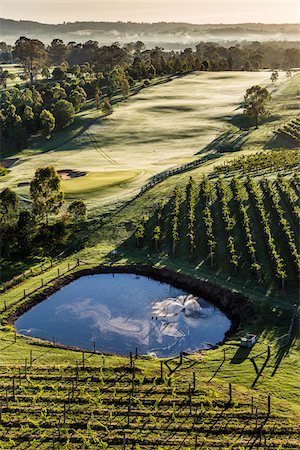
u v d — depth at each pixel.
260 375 38.00
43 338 47.28
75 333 47.97
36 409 34.69
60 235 68.19
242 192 73.38
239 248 59.75
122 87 177.25
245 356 40.84
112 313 51.44
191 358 41.12
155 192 80.19
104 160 113.94
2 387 37.22
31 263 64.00
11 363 40.81
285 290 51.00
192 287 55.06
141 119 148.38
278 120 132.50
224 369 39.09
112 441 31.67
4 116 150.75
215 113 149.62
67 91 192.12
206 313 50.72
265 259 56.69
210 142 121.69
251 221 64.88
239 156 95.50
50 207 71.88
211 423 32.88
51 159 119.62
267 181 74.00
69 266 61.59
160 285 56.94
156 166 101.56
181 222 68.50
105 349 45.12
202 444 31.14
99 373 38.97
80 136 138.25
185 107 159.12
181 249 62.69
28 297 53.97
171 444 31.27
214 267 57.59
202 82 199.62
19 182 96.19
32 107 165.75
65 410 34.41
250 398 35.12
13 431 32.81
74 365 40.28
